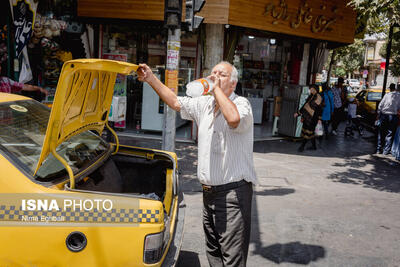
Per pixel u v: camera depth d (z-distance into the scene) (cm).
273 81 1435
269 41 1372
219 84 258
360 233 486
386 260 415
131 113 1127
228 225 283
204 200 300
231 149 280
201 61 1028
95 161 316
